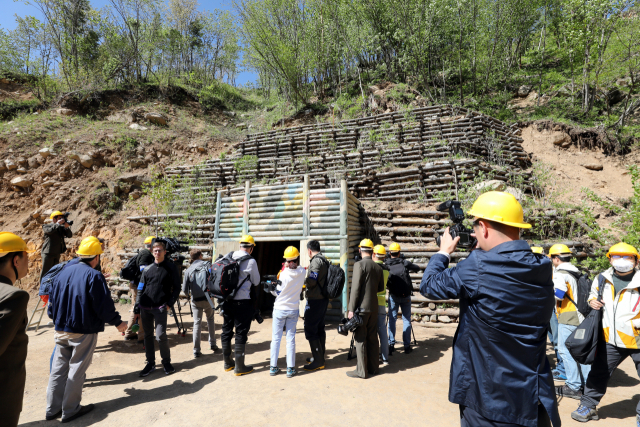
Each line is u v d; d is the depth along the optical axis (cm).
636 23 1412
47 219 1349
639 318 320
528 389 162
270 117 2383
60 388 378
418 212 947
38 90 2027
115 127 1864
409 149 1335
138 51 2433
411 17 1936
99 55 2322
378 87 2072
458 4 1842
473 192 956
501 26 1970
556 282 425
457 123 1430
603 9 1409
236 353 468
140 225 1291
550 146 1448
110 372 507
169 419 357
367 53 2442
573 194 1162
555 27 2022
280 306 463
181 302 973
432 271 204
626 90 1639
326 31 2317
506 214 181
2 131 1619
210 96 2594
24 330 209
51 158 1527
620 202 1090
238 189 964
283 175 1462
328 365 502
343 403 374
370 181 1215
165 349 491
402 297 566
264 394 402
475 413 171
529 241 864
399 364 508
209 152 1897
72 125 1816
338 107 2139
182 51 2856
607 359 334
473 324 178
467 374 177
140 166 1677
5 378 194
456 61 2214
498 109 1930
